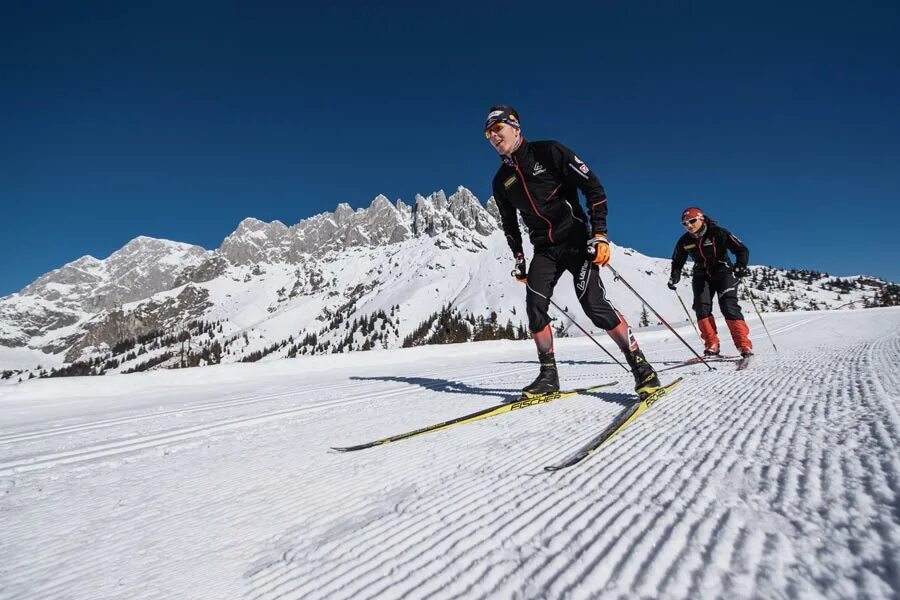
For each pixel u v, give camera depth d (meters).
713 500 1.56
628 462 2.08
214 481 2.56
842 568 1.08
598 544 1.36
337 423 3.93
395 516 1.79
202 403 6.14
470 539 1.50
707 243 6.75
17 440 4.41
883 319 16.95
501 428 3.03
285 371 10.45
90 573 1.60
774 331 13.43
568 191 3.70
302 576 1.42
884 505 1.35
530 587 1.18
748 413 2.77
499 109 3.59
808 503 1.44
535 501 1.75
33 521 2.19
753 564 1.15
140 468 3.03
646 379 3.51
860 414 2.38
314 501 2.07
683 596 1.05
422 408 4.30
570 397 3.97
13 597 1.48
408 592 1.25
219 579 1.47
